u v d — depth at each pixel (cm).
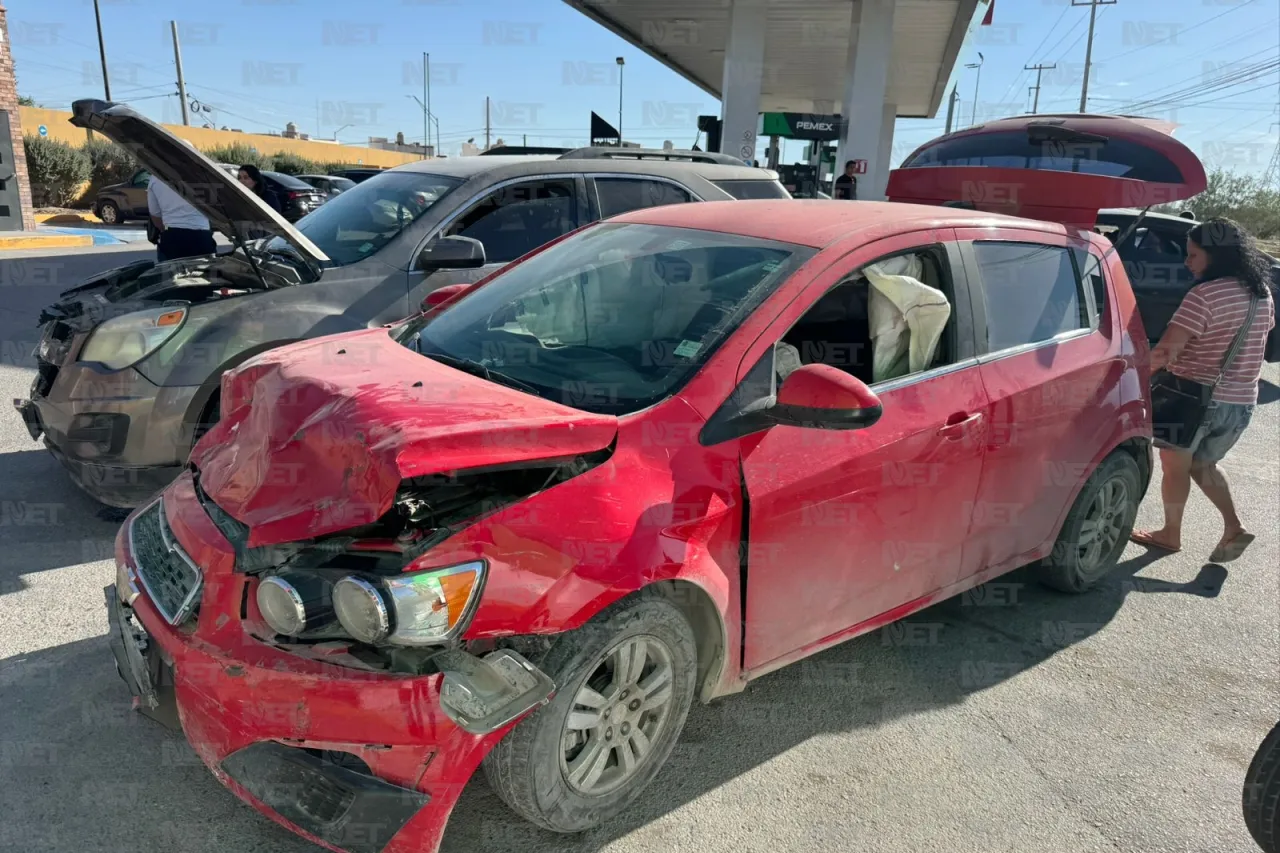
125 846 241
